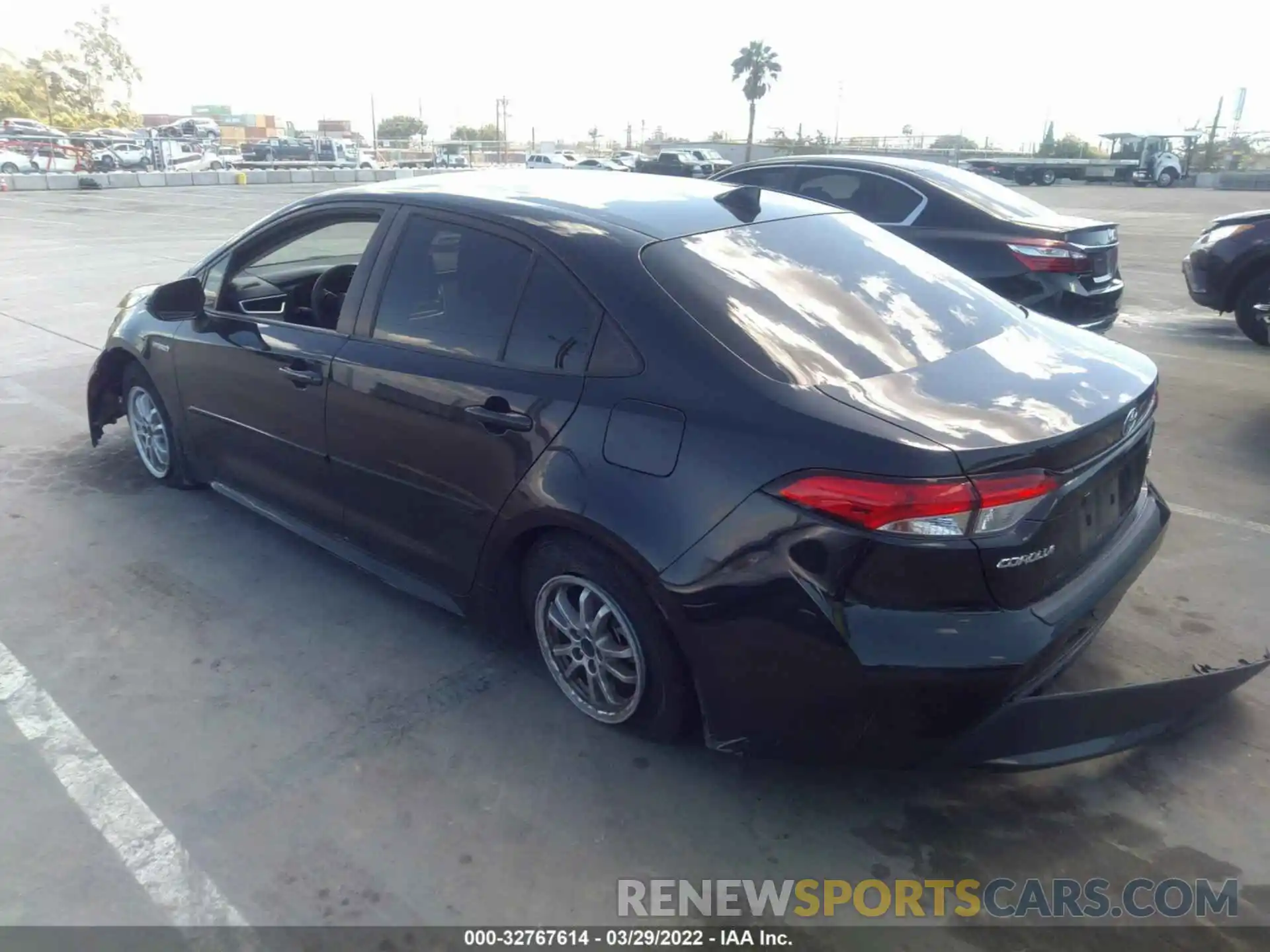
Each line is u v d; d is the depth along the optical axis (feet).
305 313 13.21
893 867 8.47
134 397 16.22
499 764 9.68
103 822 8.90
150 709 10.55
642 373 8.89
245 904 8.02
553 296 9.79
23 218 63.62
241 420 13.47
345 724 10.30
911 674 7.64
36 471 17.13
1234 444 18.83
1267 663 10.31
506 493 9.77
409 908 8.00
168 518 15.30
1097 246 22.22
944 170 24.54
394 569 11.76
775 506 7.91
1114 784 9.46
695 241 10.05
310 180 115.03
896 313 9.87
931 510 7.47
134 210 71.00
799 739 8.39
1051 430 8.03
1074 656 9.02
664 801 9.18
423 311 11.02
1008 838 8.79
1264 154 131.34
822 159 25.61
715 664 8.46
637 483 8.67
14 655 11.53
